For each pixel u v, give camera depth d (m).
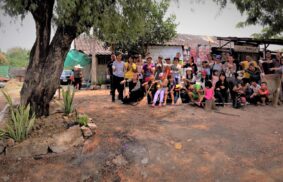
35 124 6.11
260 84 9.61
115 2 6.11
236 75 9.70
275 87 9.35
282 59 10.47
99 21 5.90
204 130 6.48
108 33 6.37
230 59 10.21
